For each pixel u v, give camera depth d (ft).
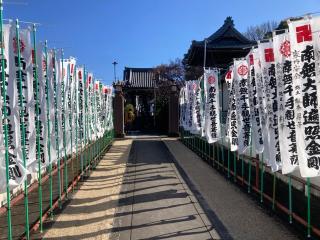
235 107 36.76
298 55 20.92
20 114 20.02
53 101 27.17
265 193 32.12
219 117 44.47
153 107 122.62
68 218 27.12
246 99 33.55
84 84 42.09
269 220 25.59
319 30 20.52
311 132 20.84
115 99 92.12
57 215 27.84
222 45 71.77
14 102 18.92
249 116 33.37
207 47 71.36
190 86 59.26
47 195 33.27
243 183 36.22
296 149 21.98
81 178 40.75
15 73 19.08
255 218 26.11
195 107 53.93
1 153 18.24
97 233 24.04
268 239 22.25
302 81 20.90
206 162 50.57
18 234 23.67
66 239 23.06
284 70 22.71
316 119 20.77
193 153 60.39
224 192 33.65
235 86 34.06
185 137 76.33
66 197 32.53
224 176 40.75
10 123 18.74
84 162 47.24
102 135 61.31
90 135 48.37
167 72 129.80
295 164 22.58
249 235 22.97
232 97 36.88
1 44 18.31
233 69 35.53
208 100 43.75
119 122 92.22
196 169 45.42
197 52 74.13
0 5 18.30
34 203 30.66
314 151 20.84
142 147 69.67
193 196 32.45
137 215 27.58
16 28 19.66
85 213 28.32
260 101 27.27
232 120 36.76
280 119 22.94
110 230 24.54
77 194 34.01
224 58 75.41
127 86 127.85
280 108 22.93
